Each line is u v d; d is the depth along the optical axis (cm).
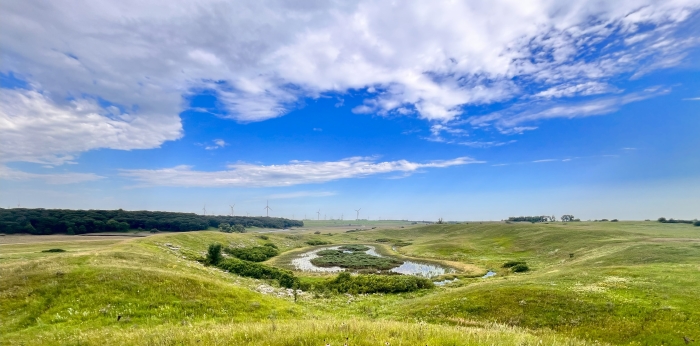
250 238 11025
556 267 5581
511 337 1208
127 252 4241
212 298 2723
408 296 4484
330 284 5175
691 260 4284
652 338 2103
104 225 12475
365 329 1219
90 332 1772
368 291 4841
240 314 2503
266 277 5453
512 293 3186
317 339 1059
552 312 2692
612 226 11006
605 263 4912
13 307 2261
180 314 2381
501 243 10144
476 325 2619
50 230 11162
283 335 1145
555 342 1208
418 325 1438
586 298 2825
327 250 11144
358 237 16662
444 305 3209
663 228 9875
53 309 2280
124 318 2216
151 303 2484
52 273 2808
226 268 5700
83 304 2375
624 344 2102
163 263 4109
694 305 2423
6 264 3142
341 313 3316
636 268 3809
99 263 3325
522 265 6091
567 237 8500
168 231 14862
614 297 2761
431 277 6050
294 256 9488
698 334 2042
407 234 17925
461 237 13425
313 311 3128
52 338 1747
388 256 9606
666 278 3170
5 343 1678
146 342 1245
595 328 2352
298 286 5050
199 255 6456
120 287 2680
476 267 6981
